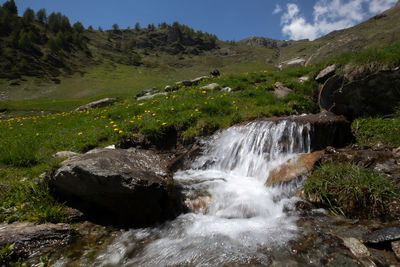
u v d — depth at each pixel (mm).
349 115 7398
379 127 6402
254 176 5703
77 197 4250
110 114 10508
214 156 6613
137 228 3924
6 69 84750
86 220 3998
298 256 2941
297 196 4363
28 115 30469
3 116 29516
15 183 4641
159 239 3566
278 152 5957
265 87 10828
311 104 9023
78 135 8156
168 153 7148
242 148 6434
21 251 3092
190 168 6402
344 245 3016
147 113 9117
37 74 86875
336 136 6578
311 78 10680
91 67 111750
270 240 3312
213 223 3918
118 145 7215
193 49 189500
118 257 3148
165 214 4230
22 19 133375
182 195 4621
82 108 18438
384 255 2830
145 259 3092
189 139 7379
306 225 3588
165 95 12789
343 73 9031
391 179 4109
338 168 4457
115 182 3801
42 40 124500
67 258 3123
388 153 5004
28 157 6289
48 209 3895
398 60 7645
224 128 7539
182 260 3029
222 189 4906
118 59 135000
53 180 4273
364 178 4012
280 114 8211
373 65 8250
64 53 115438
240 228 3705
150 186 3984
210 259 3008
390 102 6754
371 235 3107
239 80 13281
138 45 189125
